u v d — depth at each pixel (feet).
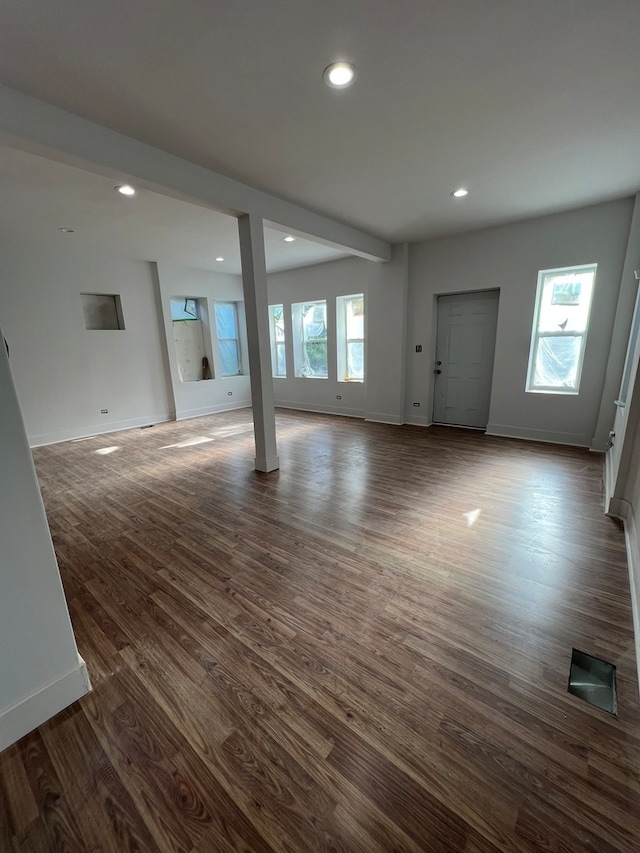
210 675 4.83
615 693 4.42
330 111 7.07
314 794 3.51
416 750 3.87
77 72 5.85
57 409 16.93
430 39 5.41
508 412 15.97
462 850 3.08
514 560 7.20
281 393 25.04
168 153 8.42
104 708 4.41
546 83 6.43
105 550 7.90
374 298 18.71
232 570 7.09
